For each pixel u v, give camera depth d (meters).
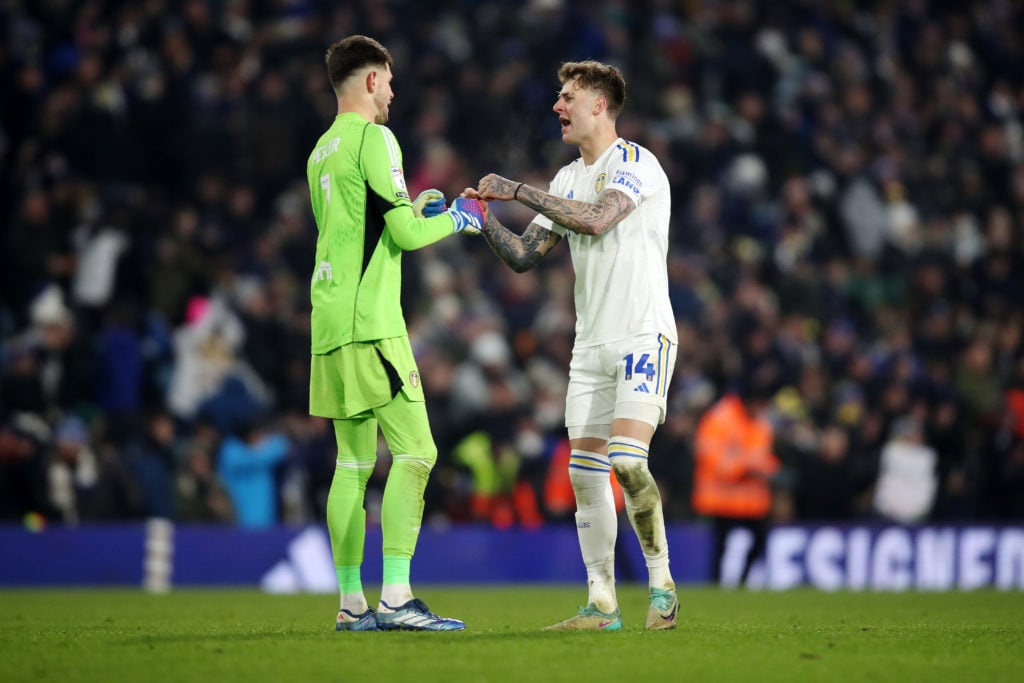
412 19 65.94
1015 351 63.22
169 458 47.28
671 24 71.06
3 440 44.03
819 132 70.56
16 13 59.50
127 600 34.09
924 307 64.88
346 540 20.61
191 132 57.47
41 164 55.59
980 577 48.38
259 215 58.28
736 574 45.31
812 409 53.84
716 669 15.73
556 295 59.00
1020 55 84.00
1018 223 73.56
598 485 21.33
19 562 42.44
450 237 59.62
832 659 16.75
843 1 78.56
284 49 61.41
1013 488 54.72
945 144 75.56
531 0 68.69
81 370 48.81
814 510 50.75
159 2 60.59
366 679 14.80
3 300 51.97
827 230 66.94
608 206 20.75
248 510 46.94
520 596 36.94
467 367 53.06
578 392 21.39
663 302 21.11
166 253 53.03
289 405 52.03
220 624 23.25
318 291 20.56
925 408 55.22
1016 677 15.43
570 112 21.75
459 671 15.38
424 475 20.47
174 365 51.22
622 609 30.05
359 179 20.12
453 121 63.09
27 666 15.87
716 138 66.00
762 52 72.75
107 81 57.78
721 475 44.81
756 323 57.62
